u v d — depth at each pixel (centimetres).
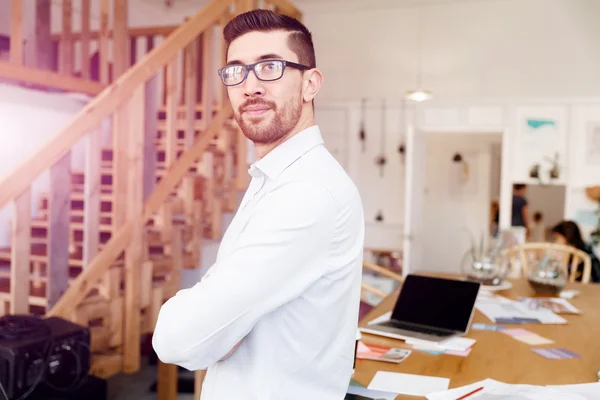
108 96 257
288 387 97
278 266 88
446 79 645
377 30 667
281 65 100
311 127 106
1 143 392
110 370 265
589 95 596
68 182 261
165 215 303
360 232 104
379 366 157
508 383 144
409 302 204
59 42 480
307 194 92
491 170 762
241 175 387
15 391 194
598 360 163
